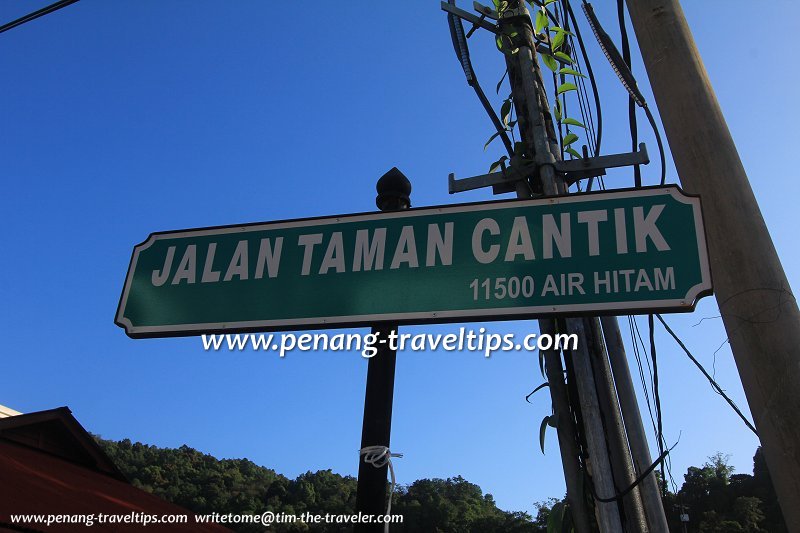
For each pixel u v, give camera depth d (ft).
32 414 35.37
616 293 7.64
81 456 37.93
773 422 7.00
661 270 7.66
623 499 9.80
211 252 9.25
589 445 9.86
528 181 12.34
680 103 8.86
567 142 12.80
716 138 8.52
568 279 7.86
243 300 8.75
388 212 8.91
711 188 8.26
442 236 8.54
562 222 8.26
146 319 8.90
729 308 7.70
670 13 9.45
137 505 31.42
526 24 13.56
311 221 9.14
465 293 8.07
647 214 8.04
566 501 10.60
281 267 8.87
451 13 13.75
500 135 13.05
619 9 12.52
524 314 7.77
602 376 10.58
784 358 7.20
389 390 8.04
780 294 7.55
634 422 10.37
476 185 12.45
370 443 7.76
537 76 13.16
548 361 10.87
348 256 8.71
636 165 11.99
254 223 9.34
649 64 9.39
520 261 8.11
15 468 25.94
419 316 8.07
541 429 10.46
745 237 7.90
